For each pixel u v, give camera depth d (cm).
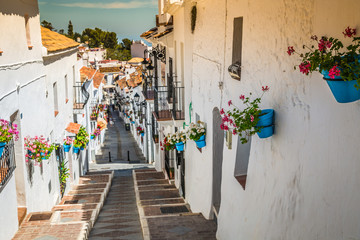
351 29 356
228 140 782
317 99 426
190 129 1049
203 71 1039
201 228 970
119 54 9731
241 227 712
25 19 1066
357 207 357
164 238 907
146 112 2827
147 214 1213
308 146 448
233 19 749
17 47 946
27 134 1013
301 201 468
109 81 7000
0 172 786
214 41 909
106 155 3291
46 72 1270
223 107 839
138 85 3438
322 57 351
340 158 383
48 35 1599
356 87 317
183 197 1461
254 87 631
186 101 1287
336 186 391
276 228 545
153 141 2520
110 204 1466
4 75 839
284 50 509
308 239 451
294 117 483
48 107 1295
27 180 988
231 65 729
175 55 1512
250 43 647
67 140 1555
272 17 549
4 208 792
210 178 1000
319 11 417
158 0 1967
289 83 496
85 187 1780
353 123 361
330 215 403
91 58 7438
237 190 742
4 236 789
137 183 1853
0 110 809
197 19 1095
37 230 891
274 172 551
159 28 1645
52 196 1330
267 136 541
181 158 1456
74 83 1947
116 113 6775
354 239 362
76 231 891
